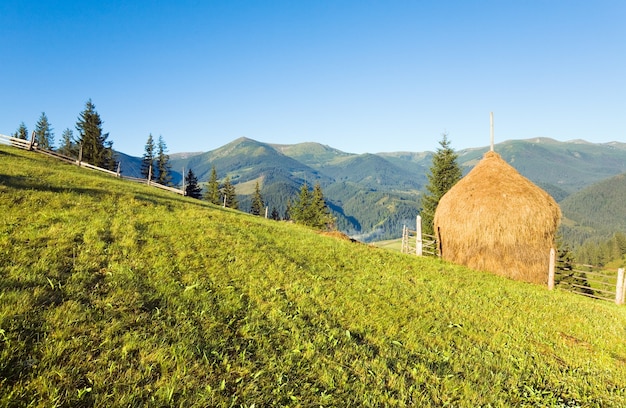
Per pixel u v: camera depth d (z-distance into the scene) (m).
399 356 7.04
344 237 24.09
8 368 4.19
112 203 14.37
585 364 8.24
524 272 18.17
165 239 10.93
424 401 5.59
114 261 8.28
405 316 9.29
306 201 76.38
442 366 6.97
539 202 18.75
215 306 7.37
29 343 4.73
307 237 17.92
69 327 5.24
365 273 12.95
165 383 4.64
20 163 22.34
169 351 5.35
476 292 13.18
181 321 6.38
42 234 8.78
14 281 6.12
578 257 172.12
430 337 8.32
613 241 169.75
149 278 7.84
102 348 5.04
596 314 13.02
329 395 5.19
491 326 9.78
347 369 6.12
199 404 4.40
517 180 20.02
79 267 7.43
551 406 6.07
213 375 5.07
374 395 5.46
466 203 19.83
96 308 6.05
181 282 8.17
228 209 29.88
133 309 6.36
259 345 6.27
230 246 11.84
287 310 8.09
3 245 7.64
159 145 84.69
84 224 10.30
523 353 8.27
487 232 18.69
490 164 21.41
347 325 8.11
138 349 5.25
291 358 6.07
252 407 4.55
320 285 10.33
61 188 15.13
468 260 19.23
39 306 5.56
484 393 6.15
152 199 18.06
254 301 8.23
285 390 5.15
